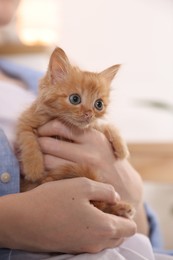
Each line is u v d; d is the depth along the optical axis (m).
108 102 0.71
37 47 1.38
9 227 0.62
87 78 0.68
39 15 1.41
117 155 0.74
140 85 1.57
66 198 0.63
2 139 0.70
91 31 1.59
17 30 1.41
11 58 1.40
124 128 1.55
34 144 0.69
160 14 1.58
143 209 0.86
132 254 0.67
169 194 1.51
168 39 1.58
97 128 0.75
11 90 0.83
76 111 0.67
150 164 1.02
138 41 1.58
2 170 0.68
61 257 0.63
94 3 1.59
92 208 0.63
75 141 0.72
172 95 1.57
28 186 0.69
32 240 0.62
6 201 0.63
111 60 1.59
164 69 1.58
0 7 0.96
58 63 0.68
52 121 0.70
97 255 0.63
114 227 0.63
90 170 0.69
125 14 1.59
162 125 1.54
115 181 0.73
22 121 0.71
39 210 0.62
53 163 0.69
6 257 0.65
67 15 1.58
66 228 0.62
